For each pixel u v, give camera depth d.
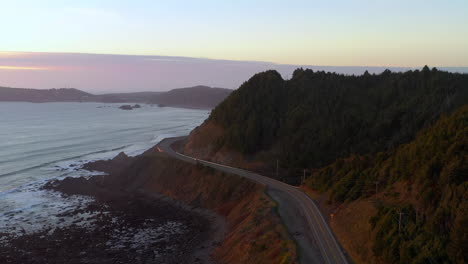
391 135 66.19
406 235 27.56
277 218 41.44
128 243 48.06
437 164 32.44
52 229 53.41
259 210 45.94
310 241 34.66
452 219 26.05
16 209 62.66
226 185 62.09
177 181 69.88
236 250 39.62
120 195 70.50
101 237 50.19
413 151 37.38
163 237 49.97
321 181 51.28
